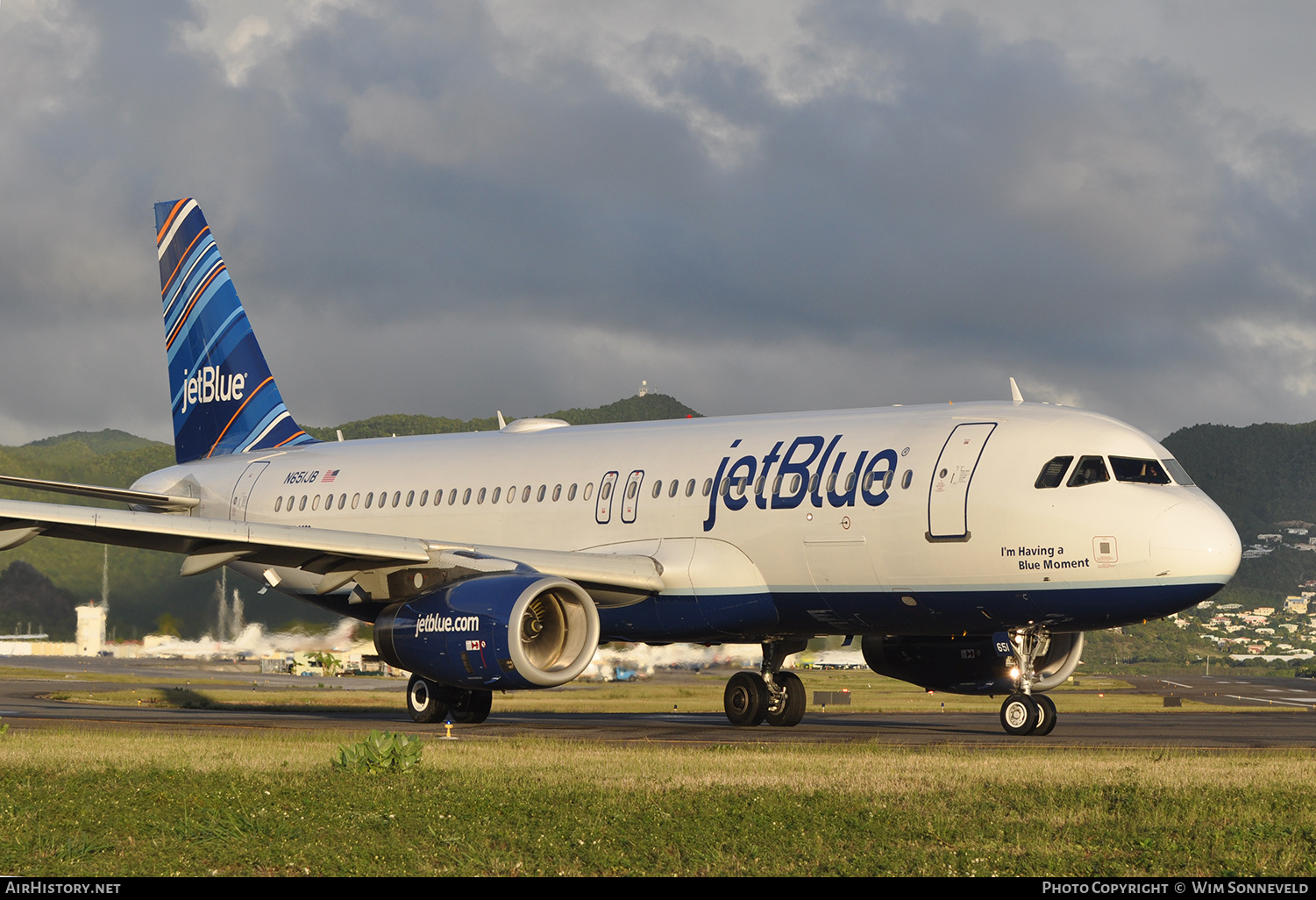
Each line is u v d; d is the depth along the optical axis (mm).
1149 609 71000
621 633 87375
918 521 75312
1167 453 75562
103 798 40562
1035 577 72812
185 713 100938
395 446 104312
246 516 107250
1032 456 73625
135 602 186875
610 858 32250
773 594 80688
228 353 116938
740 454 83250
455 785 44469
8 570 186250
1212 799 41312
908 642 89750
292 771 47969
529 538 91000
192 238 119438
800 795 42125
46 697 124875
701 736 75750
